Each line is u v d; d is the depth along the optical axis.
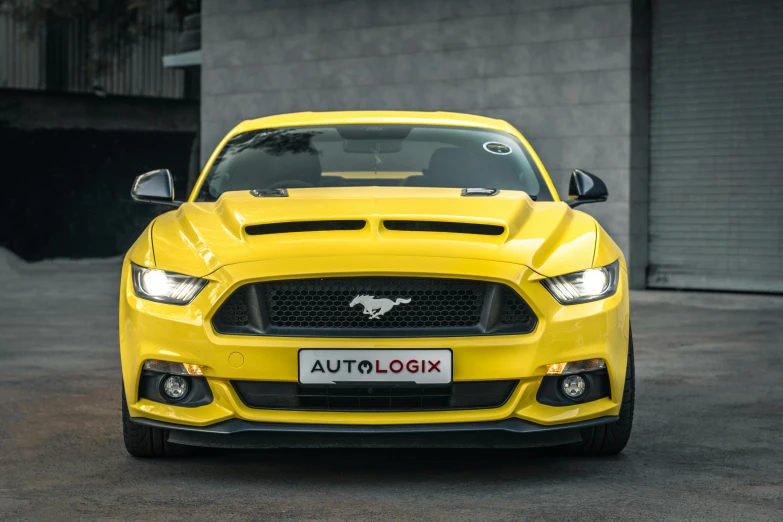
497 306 4.54
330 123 6.37
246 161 6.04
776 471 4.88
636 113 13.35
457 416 4.51
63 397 6.79
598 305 4.66
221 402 4.57
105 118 20.19
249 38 17.34
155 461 5.13
